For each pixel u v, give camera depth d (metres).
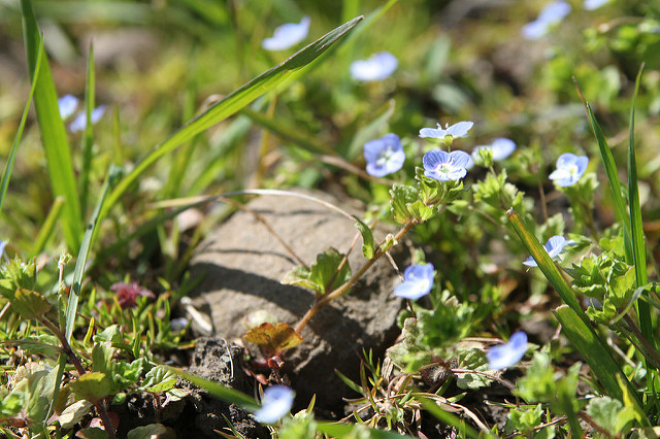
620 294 0.35
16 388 0.34
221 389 0.34
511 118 0.44
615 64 0.45
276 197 0.40
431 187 0.35
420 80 0.46
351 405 0.37
